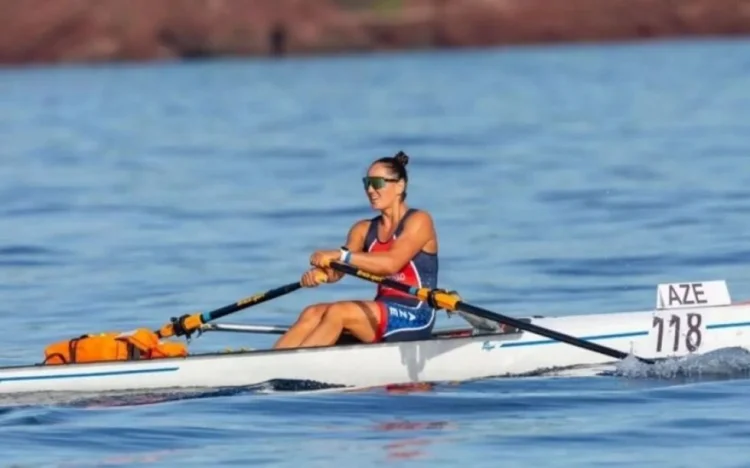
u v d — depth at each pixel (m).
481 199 74.19
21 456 30.44
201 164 95.25
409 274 37.88
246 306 38.47
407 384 37.09
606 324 39.19
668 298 39.84
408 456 30.19
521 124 119.25
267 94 159.25
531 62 195.62
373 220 38.69
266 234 64.19
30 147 110.19
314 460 29.94
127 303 49.62
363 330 37.59
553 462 29.59
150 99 155.50
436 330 43.34
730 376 37.34
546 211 69.25
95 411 34.22
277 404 34.81
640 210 68.31
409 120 126.12
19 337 44.66
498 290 50.84
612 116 123.06
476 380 37.56
